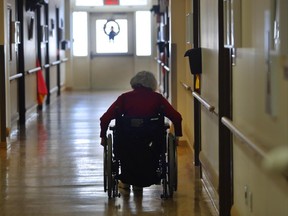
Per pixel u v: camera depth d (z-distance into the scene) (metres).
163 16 13.28
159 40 15.00
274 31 3.18
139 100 5.75
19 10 11.15
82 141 9.51
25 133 10.41
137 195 6.08
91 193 6.16
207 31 6.21
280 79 3.07
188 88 8.07
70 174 7.08
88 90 19.19
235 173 4.86
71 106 14.64
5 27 8.89
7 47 9.13
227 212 5.06
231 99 4.95
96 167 7.46
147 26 19.22
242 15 4.27
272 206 3.46
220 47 4.98
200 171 6.95
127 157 5.71
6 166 7.61
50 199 5.94
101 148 8.85
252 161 4.04
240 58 4.43
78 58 19.41
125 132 5.62
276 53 3.13
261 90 3.60
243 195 4.46
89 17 19.33
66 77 19.17
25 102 11.69
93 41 19.44
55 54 16.50
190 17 7.76
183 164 7.64
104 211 5.50
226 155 5.02
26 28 11.77
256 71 3.76
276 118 3.19
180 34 9.16
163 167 5.82
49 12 14.93
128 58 19.45
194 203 5.75
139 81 5.84
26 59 11.78
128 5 19.08
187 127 8.90
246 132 3.96
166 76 12.72
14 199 5.95
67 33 18.78
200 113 7.27
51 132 10.49
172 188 5.85
